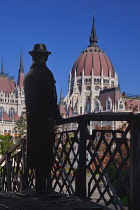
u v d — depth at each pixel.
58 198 6.75
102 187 16.27
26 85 7.05
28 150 7.12
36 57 7.10
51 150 7.12
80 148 6.54
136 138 5.10
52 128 7.13
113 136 6.02
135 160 5.01
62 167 7.42
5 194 8.05
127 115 5.45
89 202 6.02
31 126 7.02
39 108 6.95
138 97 172.75
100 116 6.08
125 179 5.70
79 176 6.53
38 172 7.08
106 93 182.12
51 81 7.01
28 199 6.85
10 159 11.41
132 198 4.98
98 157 6.06
